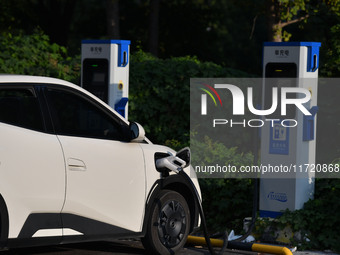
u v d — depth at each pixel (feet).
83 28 161.07
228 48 206.80
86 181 31.30
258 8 85.71
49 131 30.55
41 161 29.63
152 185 34.35
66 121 59.72
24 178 29.04
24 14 130.21
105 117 33.58
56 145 30.32
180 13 148.56
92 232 31.76
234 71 61.98
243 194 43.50
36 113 30.45
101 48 48.39
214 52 152.15
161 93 59.00
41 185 29.58
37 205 29.53
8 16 124.06
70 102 59.57
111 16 92.73
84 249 37.60
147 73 59.26
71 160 30.76
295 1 74.18
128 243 39.70
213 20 152.46
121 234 33.01
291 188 39.63
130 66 59.41
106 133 33.81
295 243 38.68
